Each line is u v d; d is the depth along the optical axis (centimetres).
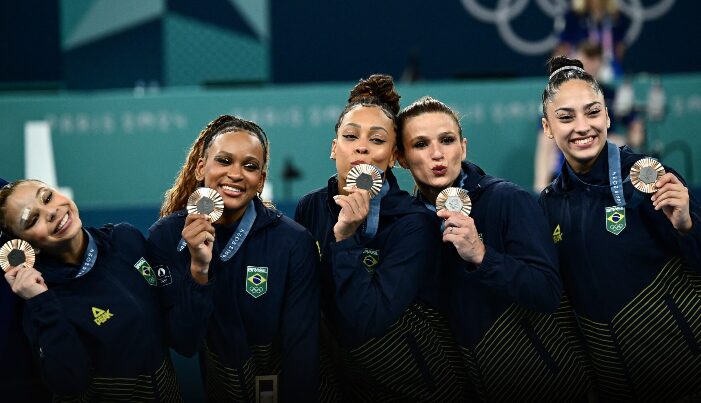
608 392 1552
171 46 4003
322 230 1563
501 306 1516
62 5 3956
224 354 1488
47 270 1418
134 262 1477
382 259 1493
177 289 1452
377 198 1498
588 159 1480
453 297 1523
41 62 4153
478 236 1441
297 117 3203
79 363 1388
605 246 1472
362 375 1566
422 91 3152
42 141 3191
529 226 1452
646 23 4031
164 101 3212
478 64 4116
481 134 3166
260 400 1511
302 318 1470
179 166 3212
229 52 4053
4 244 1398
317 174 3212
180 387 1712
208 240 1379
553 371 1548
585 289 1494
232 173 1454
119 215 2552
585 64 3064
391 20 4128
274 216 1516
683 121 3203
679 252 1479
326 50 4156
